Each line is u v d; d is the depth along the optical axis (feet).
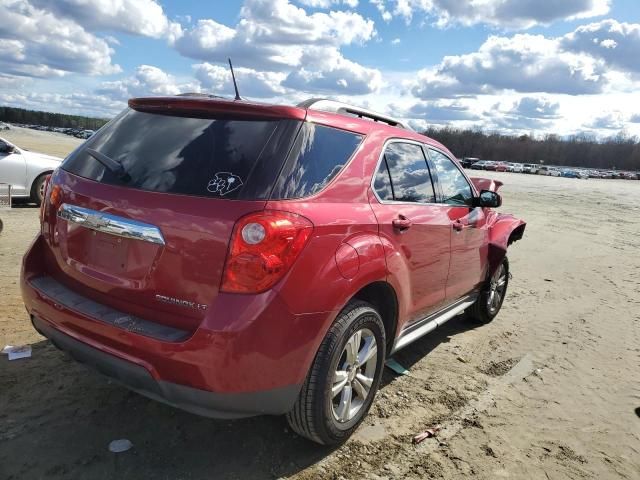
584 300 22.12
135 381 8.05
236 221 7.59
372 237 9.60
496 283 17.75
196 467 8.87
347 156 9.67
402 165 11.57
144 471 8.64
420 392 12.39
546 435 10.93
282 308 7.72
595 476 9.68
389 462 9.52
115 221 8.35
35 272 9.82
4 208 30.19
